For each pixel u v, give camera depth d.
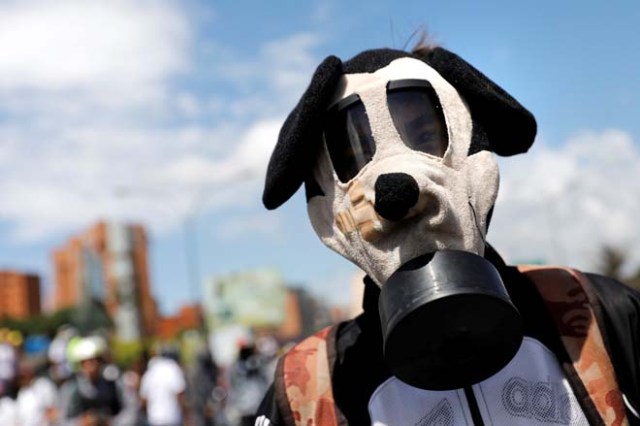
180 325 56.00
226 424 11.91
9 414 8.40
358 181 1.75
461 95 1.87
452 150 1.76
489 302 1.60
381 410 1.82
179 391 8.35
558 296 1.85
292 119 1.88
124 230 55.94
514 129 1.89
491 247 1.88
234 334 26.30
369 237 1.72
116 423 7.22
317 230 1.89
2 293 62.28
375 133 1.75
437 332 1.62
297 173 1.88
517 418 1.75
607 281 1.90
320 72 1.81
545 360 1.79
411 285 1.63
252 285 40.97
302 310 51.50
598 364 1.76
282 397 1.91
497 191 1.81
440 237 1.68
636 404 1.77
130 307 53.75
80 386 7.05
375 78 1.81
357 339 1.92
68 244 65.06
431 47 2.05
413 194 1.63
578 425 1.74
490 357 1.65
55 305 65.62
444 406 1.78
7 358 8.66
